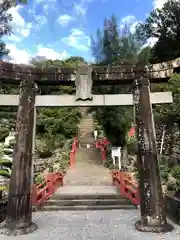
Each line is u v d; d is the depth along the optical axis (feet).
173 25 70.64
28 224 20.08
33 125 22.26
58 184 40.27
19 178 20.34
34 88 22.97
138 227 20.38
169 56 68.59
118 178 38.58
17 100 22.77
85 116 122.42
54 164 58.85
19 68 22.98
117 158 57.72
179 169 31.17
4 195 28.66
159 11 74.95
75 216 26.66
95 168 59.16
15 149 21.25
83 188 39.19
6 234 19.04
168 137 50.42
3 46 53.36
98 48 50.60
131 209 29.81
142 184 20.65
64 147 76.13
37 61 106.11
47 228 21.90
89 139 96.07
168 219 24.25
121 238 18.89
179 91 34.78
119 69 23.40
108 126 54.90
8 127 71.36
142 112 22.07
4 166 44.52
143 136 21.50
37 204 29.73
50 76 23.32
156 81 24.16
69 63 118.01
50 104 22.75
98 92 46.88
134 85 23.11
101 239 18.86
